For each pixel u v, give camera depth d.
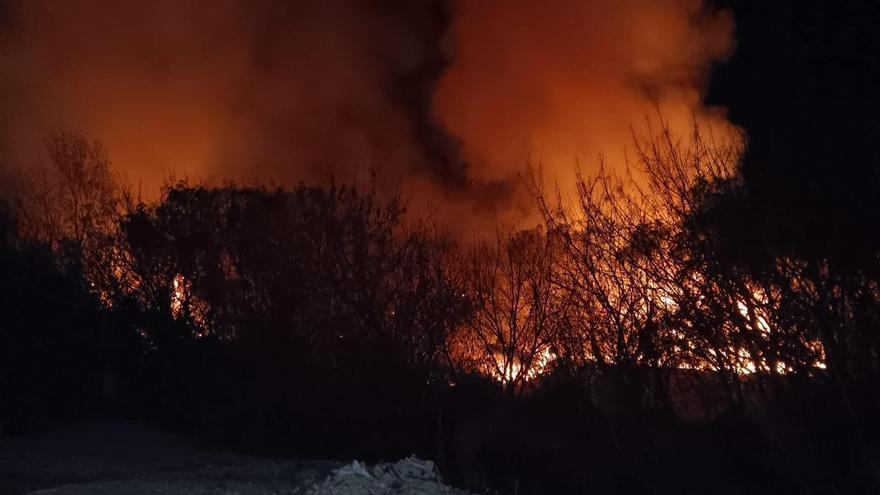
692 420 10.09
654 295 10.02
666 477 10.04
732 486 9.68
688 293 9.67
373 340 12.87
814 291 9.12
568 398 11.06
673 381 10.12
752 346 9.31
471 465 11.56
